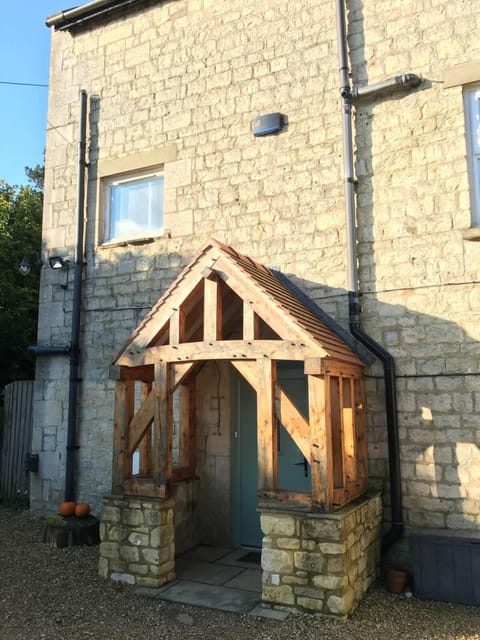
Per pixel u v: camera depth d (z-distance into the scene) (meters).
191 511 7.01
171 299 5.81
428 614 4.96
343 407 5.76
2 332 14.11
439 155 6.35
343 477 5.31
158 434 5.77
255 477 7.07
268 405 5.19
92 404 8.22
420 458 6.00
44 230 9.09
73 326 8.41
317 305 6.78
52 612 5.06
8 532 7.76
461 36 6.38
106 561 5.89
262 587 5.22
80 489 8.11
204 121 7.91
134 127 8.51
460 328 6.01
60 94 9.28
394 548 6.00
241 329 7.00
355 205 6.71
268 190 7.32
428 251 6.27
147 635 4.58
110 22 8.97
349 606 4.88
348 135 6.75
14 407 9.78
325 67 7.12
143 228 8.44
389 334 6.34
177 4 8.38
